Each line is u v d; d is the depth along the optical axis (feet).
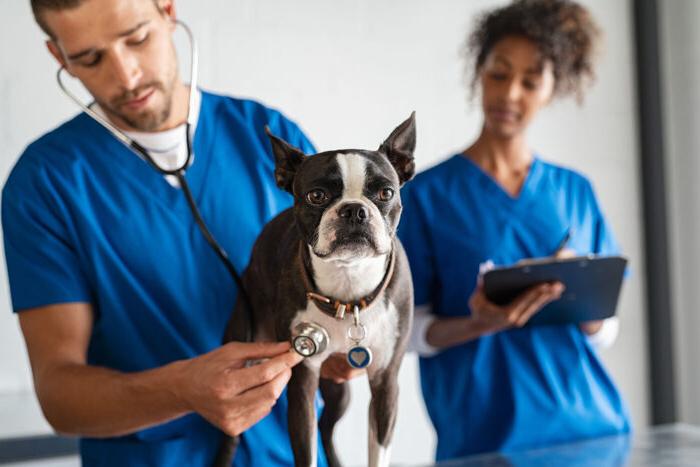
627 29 10.55
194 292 4.25
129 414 3.62
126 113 4.01
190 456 4.22
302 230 2.96
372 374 3.22
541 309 5.82
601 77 10.33
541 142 9.88
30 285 4.07
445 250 6.16
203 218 4.28
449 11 9.20
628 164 10.51
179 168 3.98
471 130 9.34
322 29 8.57
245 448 4.22
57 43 3.84
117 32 3.72
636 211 10.57
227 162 4.40
